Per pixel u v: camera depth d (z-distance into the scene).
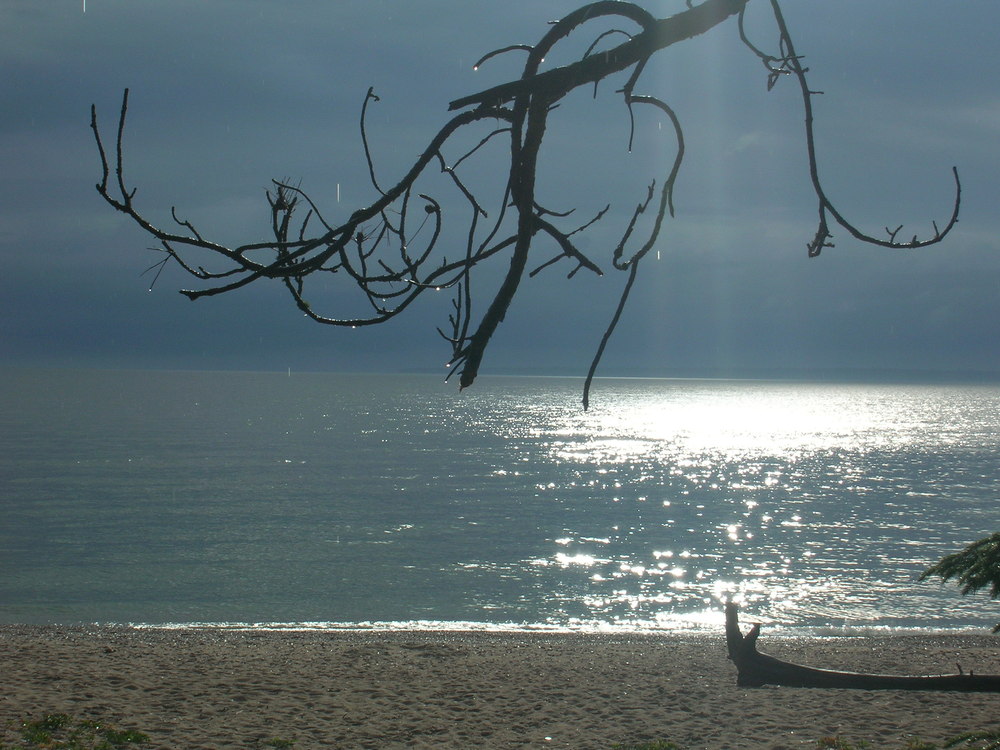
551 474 71.00
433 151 2.44
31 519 45.31
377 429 127.06
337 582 30.86
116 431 116.06
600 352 2.48
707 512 50.62
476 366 2.44
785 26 2.53
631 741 13.16
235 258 2.27
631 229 2.53
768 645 20.77
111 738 12.55
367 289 2.44
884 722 13.76
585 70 2.45
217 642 20.92
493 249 2.52
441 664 17.92
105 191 2.20
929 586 30.86
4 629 23.06
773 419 169.62
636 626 25.06
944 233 2.46
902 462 85.88
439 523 45.31
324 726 13.77
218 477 66.19
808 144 2.57
